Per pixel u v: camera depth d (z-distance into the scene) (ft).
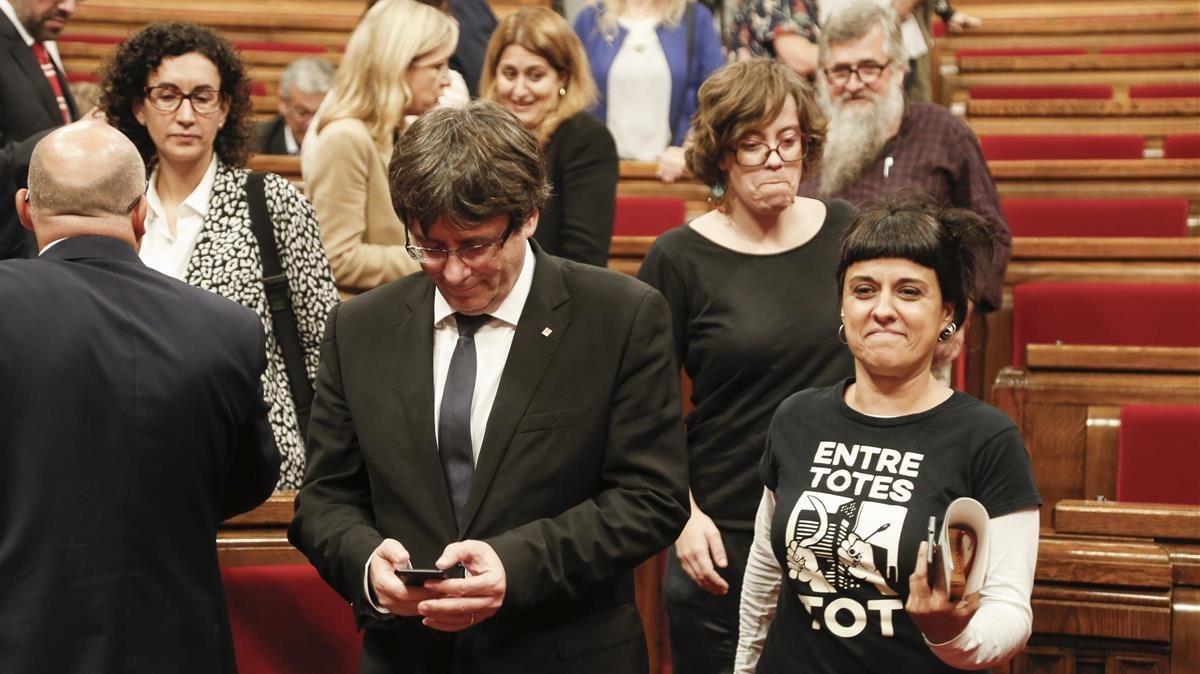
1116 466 8.58
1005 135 17.28
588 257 9.40
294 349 7.81
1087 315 10.87
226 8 23.94
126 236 5.64
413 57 9.00
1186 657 6.36
